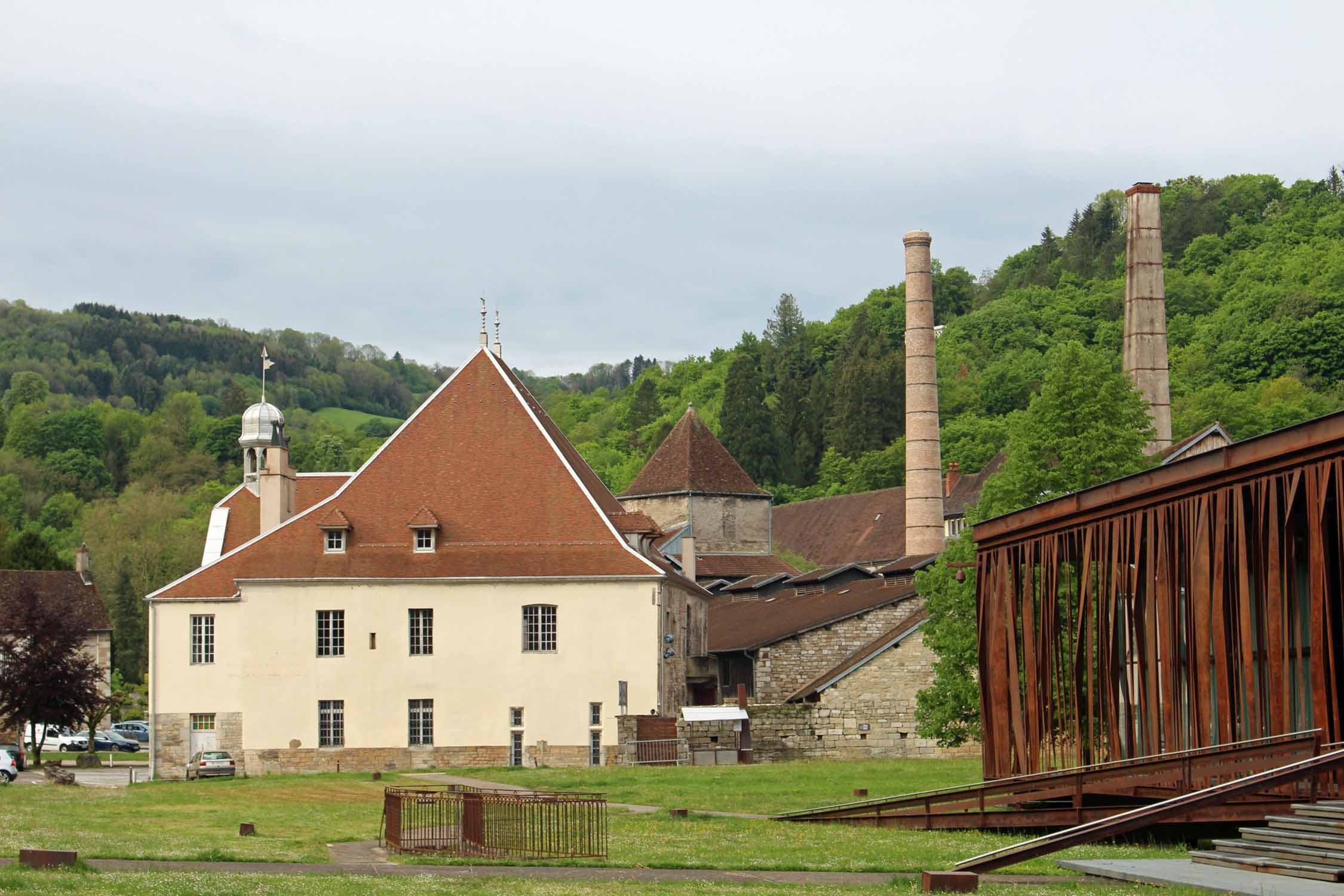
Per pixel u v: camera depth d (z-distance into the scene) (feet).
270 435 327.26
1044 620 117.39
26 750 281.74
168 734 200.03
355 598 198.59
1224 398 456.45
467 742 195.72
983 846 95.76
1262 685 91.91
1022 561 123.65
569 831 93.45
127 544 440.86
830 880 79.36
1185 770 92.99
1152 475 102.53
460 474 207.92
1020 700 121.49
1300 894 67.15
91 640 326.65
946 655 182.29
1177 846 97.35
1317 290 593.83
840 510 422.41
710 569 346.54
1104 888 73.82
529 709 195.83
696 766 173.68
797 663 223.92
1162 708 101.50
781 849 93.76
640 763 185.98
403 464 208.85
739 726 189.98
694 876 81.10
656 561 218.18
